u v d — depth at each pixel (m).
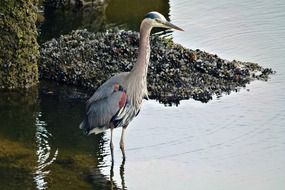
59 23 24.30
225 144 15.70
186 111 17.55
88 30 23.48
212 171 14.56
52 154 15.44
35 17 19.12
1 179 14.24
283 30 22.91
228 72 19.58
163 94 18.47
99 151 15.62
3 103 18.11
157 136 16.22
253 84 19.11
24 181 14.18
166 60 19.81
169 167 14.77
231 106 17.77
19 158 15.20
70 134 16.45
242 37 22.56
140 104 15.68
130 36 20.95
